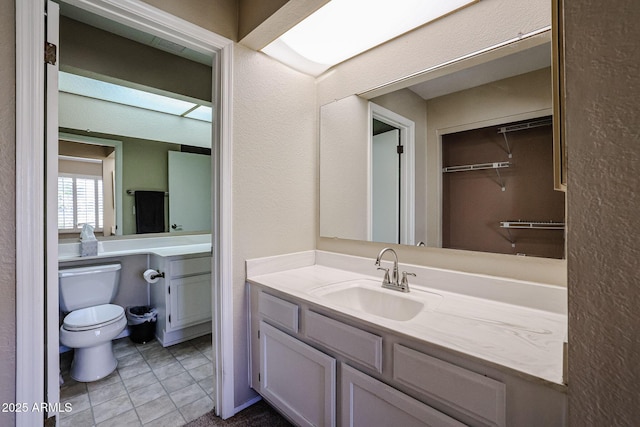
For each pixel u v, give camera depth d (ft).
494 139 4.29
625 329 1.71
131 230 9.08
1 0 3.40
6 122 3.43
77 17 6.27
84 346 6.44
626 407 1.71
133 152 9.16
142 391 6.22
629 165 1.68
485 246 4.39
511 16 4.06
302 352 4.42
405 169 5.27
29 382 3.56
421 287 4.89
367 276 5.68
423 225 5.05
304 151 6.60
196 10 4.84
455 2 4.39
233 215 5.36
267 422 5.24
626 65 1.67
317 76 6.76
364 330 3.66
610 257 1.76
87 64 6.56
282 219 6.17
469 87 4.52
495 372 2.65
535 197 3.95
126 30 6.78
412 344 3.20
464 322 3.48
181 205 10.05
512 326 3.36
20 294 3.51
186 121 10.18
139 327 8.42
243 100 5.46
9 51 3.44
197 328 8.94
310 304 4.32
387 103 5.49
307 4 4.38
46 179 3.78
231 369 5.39
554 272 3.81
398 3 4.46
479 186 4.44
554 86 2.27
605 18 1.74
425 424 3.06
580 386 1.90
